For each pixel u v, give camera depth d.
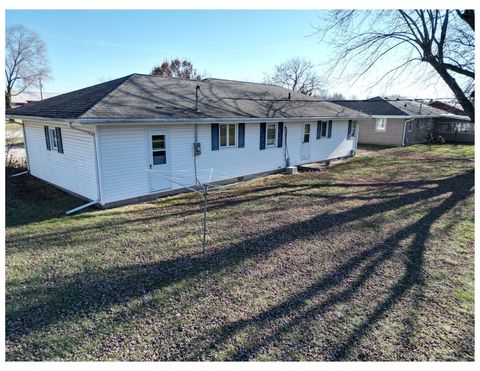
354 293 4.32
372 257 5.43
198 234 6.42
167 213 7.80
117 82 10.70
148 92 10.29
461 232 6.61
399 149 21.55
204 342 3.36
